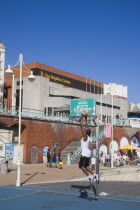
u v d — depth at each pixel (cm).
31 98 4947
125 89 7725
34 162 3531
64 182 1747
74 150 3934
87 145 965
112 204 1016
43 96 5003
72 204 1008
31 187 1446
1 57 4972
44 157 3678
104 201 1072
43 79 5044
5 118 3189
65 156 3806
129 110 7450
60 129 3938
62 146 3947
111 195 1213
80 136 4253
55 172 2505
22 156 3438
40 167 3005
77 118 4241
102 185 1577
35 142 3562
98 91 6962
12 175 2184
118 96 7188
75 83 6253
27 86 5031
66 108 4844
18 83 5266
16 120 3322
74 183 1681
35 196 1166
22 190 1334
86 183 1686
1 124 3241
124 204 1019
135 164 3694
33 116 3612
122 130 4653
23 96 5062
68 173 2441
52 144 3788
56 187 1451
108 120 5925
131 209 933
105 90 7200
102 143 4259
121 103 6756
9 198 1118
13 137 3441
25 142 3459
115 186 1534
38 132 3612
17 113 3412
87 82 6606
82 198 1127
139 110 7306
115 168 2870
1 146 3188
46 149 3703
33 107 4906
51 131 3794
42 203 1022
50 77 5638
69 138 4066
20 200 1077
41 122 3662
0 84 4897
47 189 1367
